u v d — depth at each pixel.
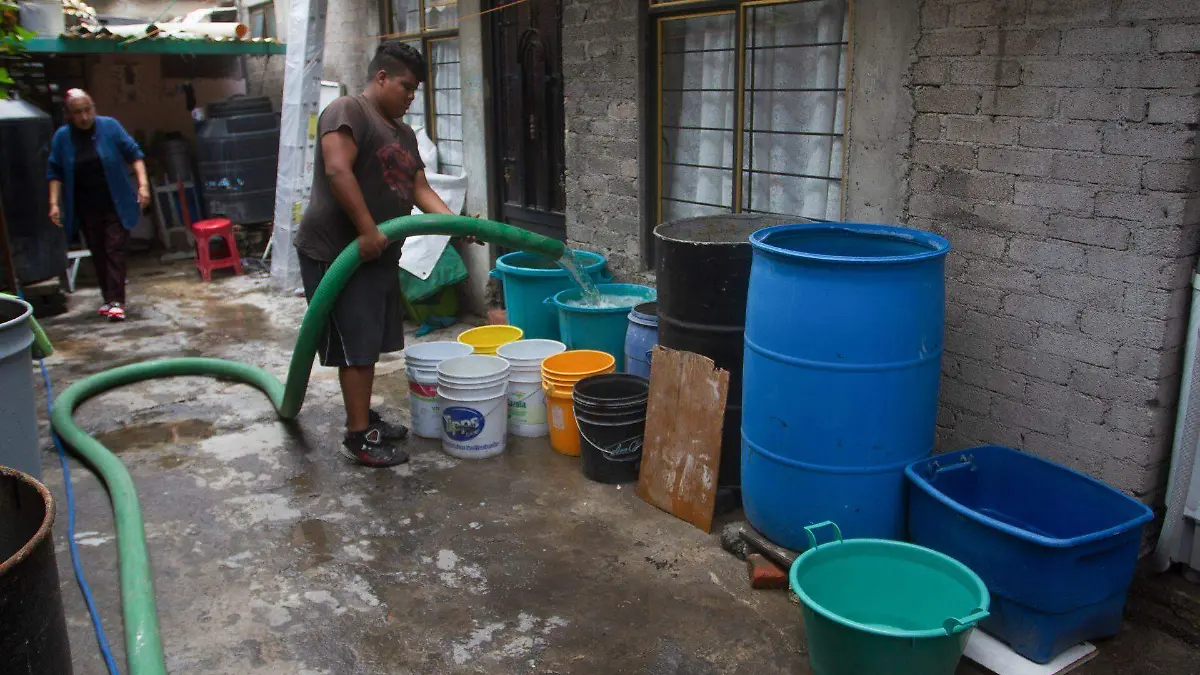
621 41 4.53
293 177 7.00
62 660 1.90
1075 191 2.79
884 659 2.22
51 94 9.10
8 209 6.34
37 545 1.77
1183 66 2.49
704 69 4.30
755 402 2.95
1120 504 2.66
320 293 3.71
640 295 4.59
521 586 3.03
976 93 3.00
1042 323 2.96
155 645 2.62
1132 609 2.79
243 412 4.64
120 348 5.82
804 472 2.84
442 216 3.84
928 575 2.53
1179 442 2.74
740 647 2.69
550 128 5.38
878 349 2.68
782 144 4.01
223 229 7.77
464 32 5.82
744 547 3.14
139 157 6.55
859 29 3.36
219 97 9.84
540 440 4.21
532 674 2.59
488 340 4.72
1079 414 2.91
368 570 3.14
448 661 2.65
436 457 4.06
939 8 3.07
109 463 3.82
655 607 2.89
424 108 6.80
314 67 6.89
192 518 3.53
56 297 6.68
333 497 3.69
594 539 3.31
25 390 3.14
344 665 2.64
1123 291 2.73
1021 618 2.50
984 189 3.04
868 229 3.11
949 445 3.33
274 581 3.08
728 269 3.20
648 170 4.64
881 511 2.84
